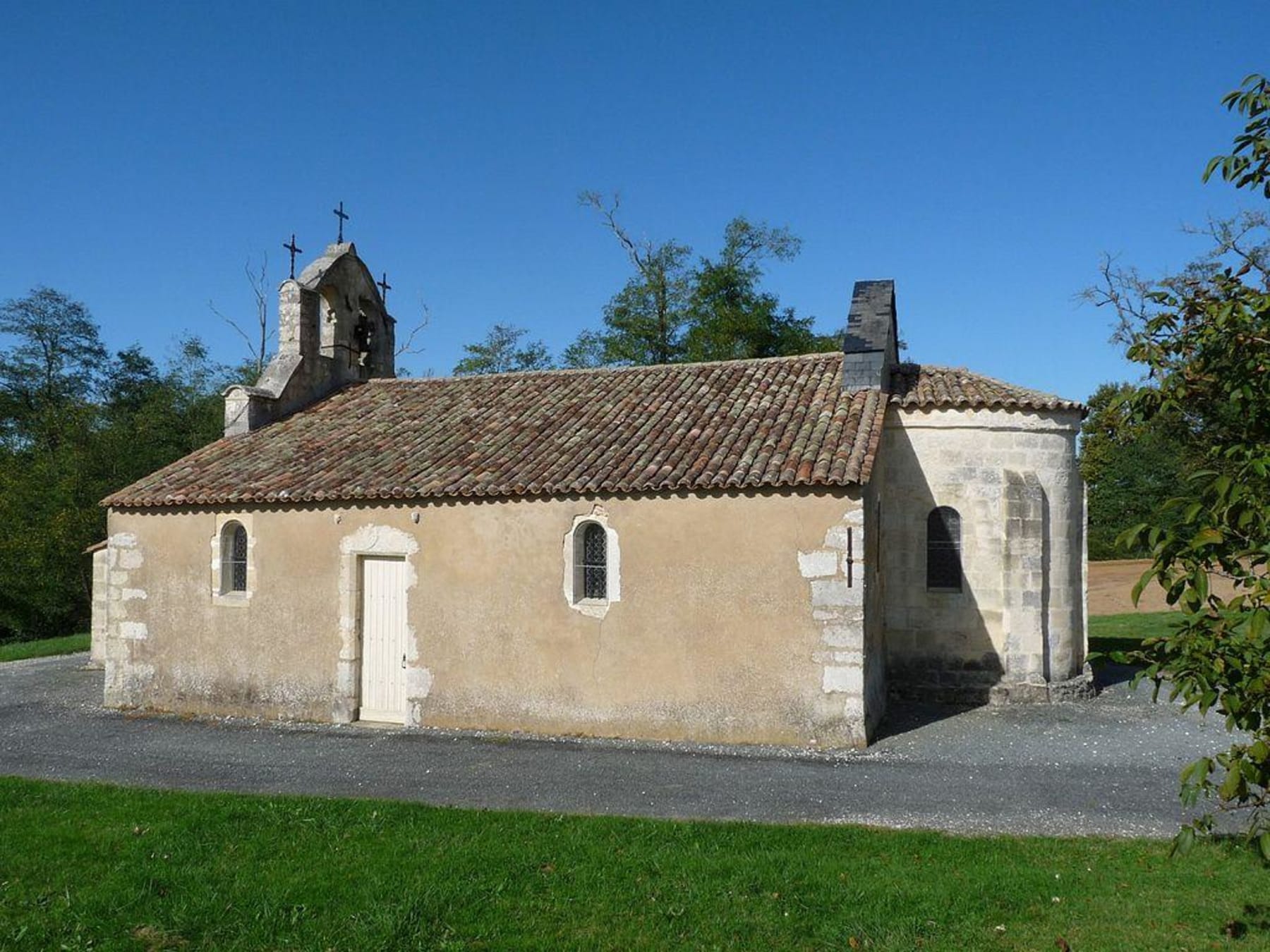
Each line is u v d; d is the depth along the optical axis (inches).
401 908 274.1
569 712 520.1
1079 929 258.7
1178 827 348.5
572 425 610.2
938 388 629.3
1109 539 1785.2
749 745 488.1
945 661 604.7
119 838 341.7
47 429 1561.3
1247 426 205.9
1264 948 245.6
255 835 343.0
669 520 509.4
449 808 374.6
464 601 541.6
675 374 690.8
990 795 392.8
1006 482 600.7
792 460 504.1
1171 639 185.3
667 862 309.6
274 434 679.7
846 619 480.4
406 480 557.9
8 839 341.1
